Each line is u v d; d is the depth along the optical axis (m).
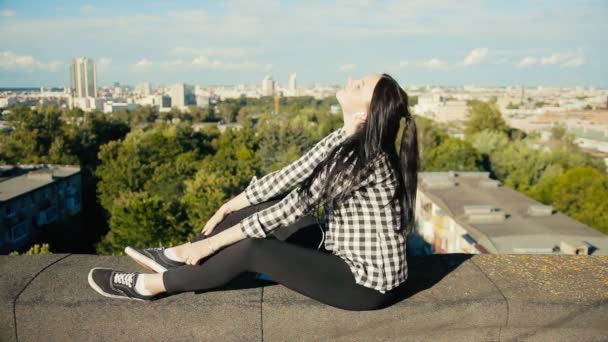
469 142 54.78
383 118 1.81
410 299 2.11
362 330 2.07
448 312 2.11
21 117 52.28
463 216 24.22
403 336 2.11
